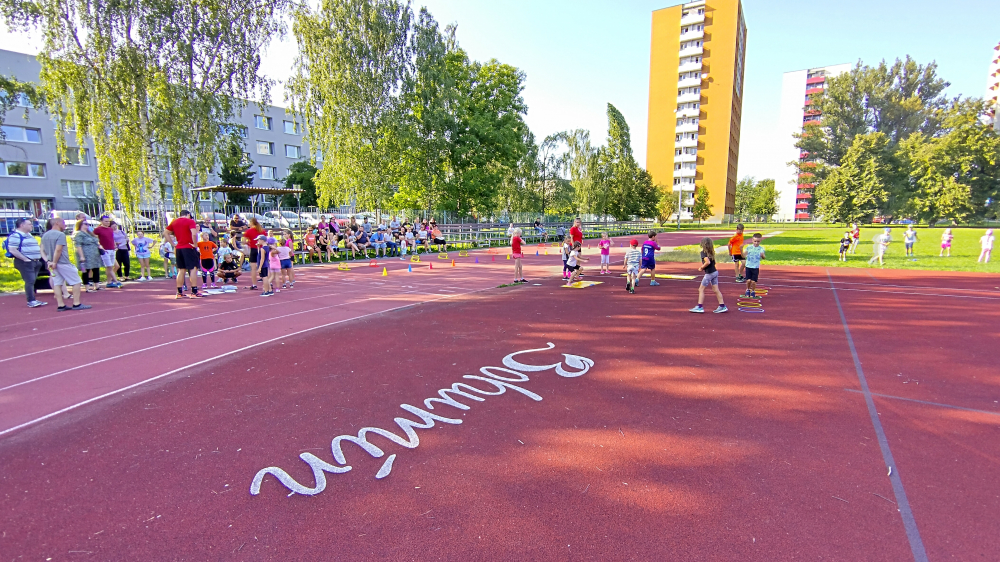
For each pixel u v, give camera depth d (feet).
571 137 170.50
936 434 13.39
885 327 26.91
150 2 57.11
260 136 172.86
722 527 9.27
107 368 19.27
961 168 157.07
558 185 163.02
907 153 165.48
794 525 9.33
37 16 53.16
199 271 40.78
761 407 15.39
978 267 58.13
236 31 65.77
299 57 92.38
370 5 92.53
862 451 12.39
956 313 30.86
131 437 13.20
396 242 76.48
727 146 271.90
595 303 34.73
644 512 9.78
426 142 105.50
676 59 281.13
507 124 116.16
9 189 119.96
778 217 350.64
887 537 8.94
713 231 184.24
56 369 19.15
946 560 8.30
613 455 12.20
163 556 8.52
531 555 8.49
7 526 9.35
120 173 59.57
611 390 16.93
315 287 42.57
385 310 31.99
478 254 82.69
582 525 9.36
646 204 194.08
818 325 27.32
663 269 57.93
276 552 8.63
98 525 9.41
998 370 19.07
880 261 62.75
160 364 19.84
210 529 9.30
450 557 8.46
